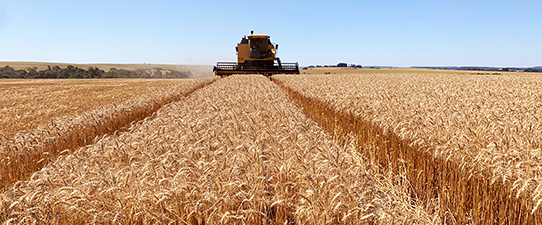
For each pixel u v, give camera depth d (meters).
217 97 14.48
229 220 3.90
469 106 9.95
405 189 5.36
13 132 11.81
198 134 6.81
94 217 3.64
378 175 5.50
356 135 8.40
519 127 6.72
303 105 14.72
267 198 4.30
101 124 10.97
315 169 4.49
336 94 15.09
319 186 4.00
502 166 4.68
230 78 29.20
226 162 4.95
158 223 3.82
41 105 19.69
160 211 4.09
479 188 5.01
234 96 14.61
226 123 7.82
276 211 4.32
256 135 6.48
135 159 5.36
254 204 4.05
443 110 8.77
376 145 7.48
